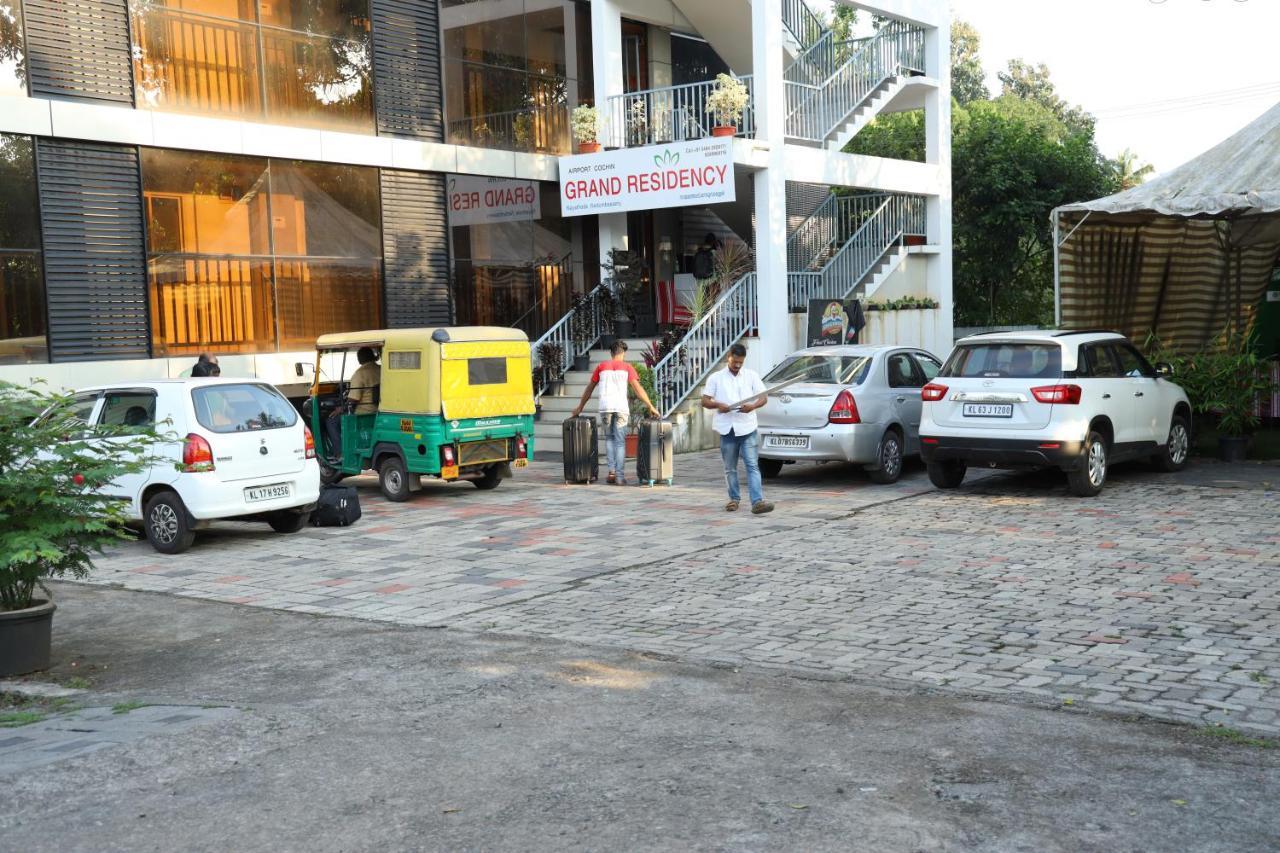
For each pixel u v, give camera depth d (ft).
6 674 22.88
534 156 65.31
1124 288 59.26
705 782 15.72
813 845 13.61
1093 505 38.81
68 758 17.10
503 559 32.94
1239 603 25.35
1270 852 13.37
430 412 43.29
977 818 14.38
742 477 48.98
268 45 53.62
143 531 39.65
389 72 58.75
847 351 46.70
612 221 69.00
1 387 23.45
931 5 74.90
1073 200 95.04
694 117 67.72
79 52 46.78
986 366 41.01
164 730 18.47
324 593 29.48
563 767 16.46
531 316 67.21
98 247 47.47
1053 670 20.99
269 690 21.17
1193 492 40.96
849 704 19.29
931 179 76.07
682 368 59.41
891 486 45.03
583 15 71.26
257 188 53.26
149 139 48.52
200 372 47.09
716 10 74.49
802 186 73.82
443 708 19.49
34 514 22.95
